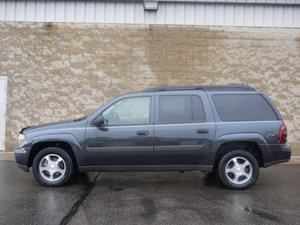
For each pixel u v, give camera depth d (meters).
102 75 13.19
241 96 8.66
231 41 13.20
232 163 8.56
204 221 6.54
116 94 13.17
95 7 13.18
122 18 13.20
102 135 8.50
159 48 13.18
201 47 13.18
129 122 8.57
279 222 6.52
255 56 13.20
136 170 8.58
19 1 13.16
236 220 6.59
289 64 13.21
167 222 6.48
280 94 13.23
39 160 8.69
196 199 7.81
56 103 13.19
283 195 8.15
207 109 8.57
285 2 13.14
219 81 13.19
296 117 13.25
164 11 13.18
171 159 8.50
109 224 6.38
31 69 13.17
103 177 9.68
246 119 8.54
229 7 13.18
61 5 13.20
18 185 8.84
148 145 8.45
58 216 6.75
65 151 8.76
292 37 13.22
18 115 13.20
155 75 13.16
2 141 13.23
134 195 8.09
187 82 13.16
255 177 8.51
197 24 13.20
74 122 8.68
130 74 13.16
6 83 13.17
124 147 8.48
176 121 8.53
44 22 13.20
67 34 13.18
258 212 7.02
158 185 8.94
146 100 8.66
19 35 13.17
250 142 8.52
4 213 6.89
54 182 8.66
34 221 6.50
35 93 13.19
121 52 13.17
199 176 9.84
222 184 8.84
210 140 8.44
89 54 13.17
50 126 8.73
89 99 13.20
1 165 11.12
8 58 13.17
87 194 8.15
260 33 13.20
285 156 8.52
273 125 8.52
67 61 13.18
